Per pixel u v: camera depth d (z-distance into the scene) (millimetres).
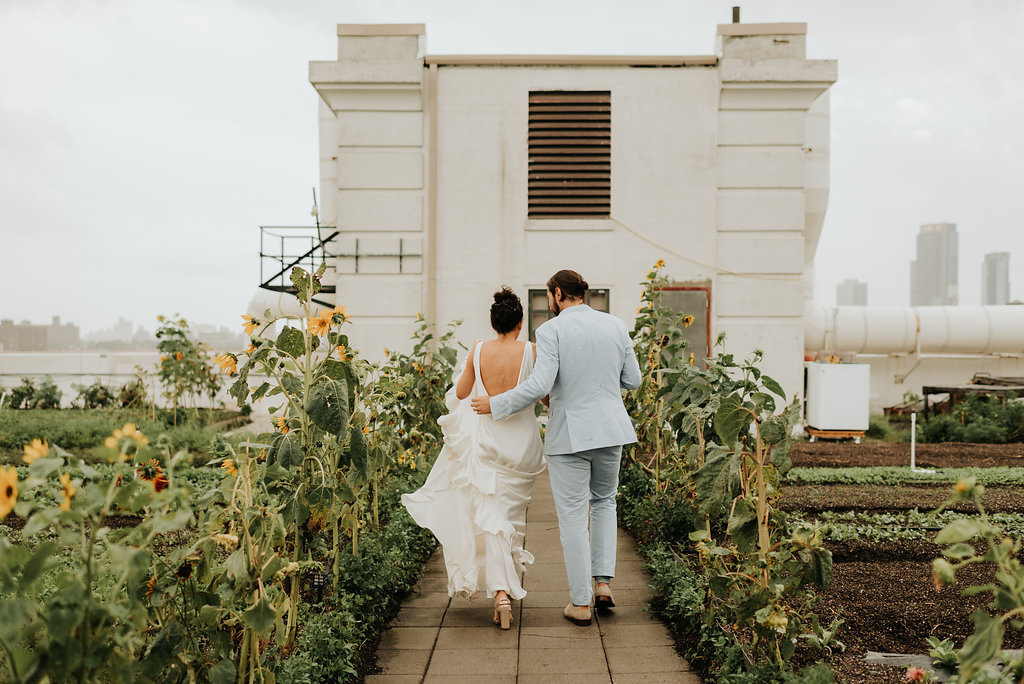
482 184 10570
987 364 15719
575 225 10555
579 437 3865
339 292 10609
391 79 10336
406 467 5898
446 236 10562
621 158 10570
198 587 2639
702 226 10547
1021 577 2000
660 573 4320
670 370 4918
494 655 3578
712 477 3262
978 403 12297
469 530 4066
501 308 4113
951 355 15781
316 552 3881
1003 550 2043
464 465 4078
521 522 4164
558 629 3904
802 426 11523
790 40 10422
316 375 3607
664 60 10523
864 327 15172
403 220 10578
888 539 5309
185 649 2541
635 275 10555
